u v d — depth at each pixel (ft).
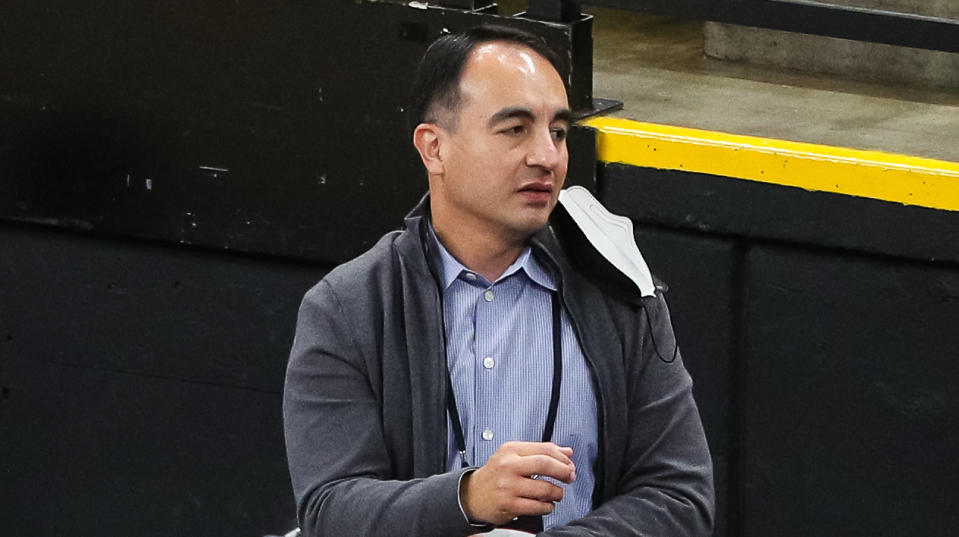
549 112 19.94
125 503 40.01
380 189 34.60
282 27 34.42
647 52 42.22
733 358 33.30
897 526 32.58
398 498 19.02
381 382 20.20
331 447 19.93
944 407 31.60
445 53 20.27
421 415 20.04
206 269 37.50
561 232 20.95
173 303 38.06
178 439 39.01
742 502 34.04
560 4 32.73
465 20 32.81
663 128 33.09
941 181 30.25
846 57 39.47
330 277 20.66
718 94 37.63
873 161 30.89
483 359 20.38
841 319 32.01
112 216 37.52
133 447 39.55
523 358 20.45
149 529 39.96
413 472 20.21
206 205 36.55
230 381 38.11
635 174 32.94
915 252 30.94
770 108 36.37
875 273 31.48
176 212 36.88
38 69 37.01
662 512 20.30
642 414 20.80
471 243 20.49
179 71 35.76
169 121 36.24
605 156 33.17
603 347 20.54
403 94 33.65
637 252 20.76
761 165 31.68
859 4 40.01
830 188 31.24
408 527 18.84
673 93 37.73
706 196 32.42
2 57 37.22
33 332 39.63
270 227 36.06
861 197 31.07
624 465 20.92
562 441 20.43
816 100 37.19
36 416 40.27
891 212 30.89
